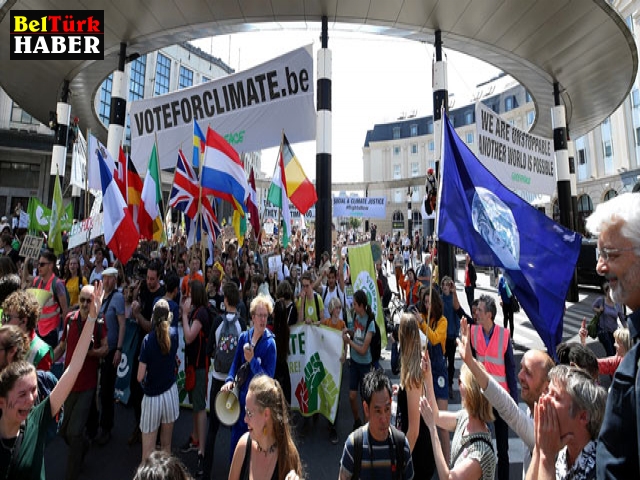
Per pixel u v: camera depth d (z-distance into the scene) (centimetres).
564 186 1455
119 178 727
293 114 973
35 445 201
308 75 963
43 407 214
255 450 225
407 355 288
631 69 1288
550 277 309
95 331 358
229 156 677
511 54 1225
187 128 1075
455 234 308
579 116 1753
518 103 4484
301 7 1009
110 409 429
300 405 475
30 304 287
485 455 211
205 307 430
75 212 1648
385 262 2638
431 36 1138
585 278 1820
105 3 1002
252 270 860
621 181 2914
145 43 1174
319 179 978
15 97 1541
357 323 468
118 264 792
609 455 118
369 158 6488
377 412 211
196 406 397
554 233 319
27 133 3036
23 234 1144
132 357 448
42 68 1302
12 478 185
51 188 1379
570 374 163
